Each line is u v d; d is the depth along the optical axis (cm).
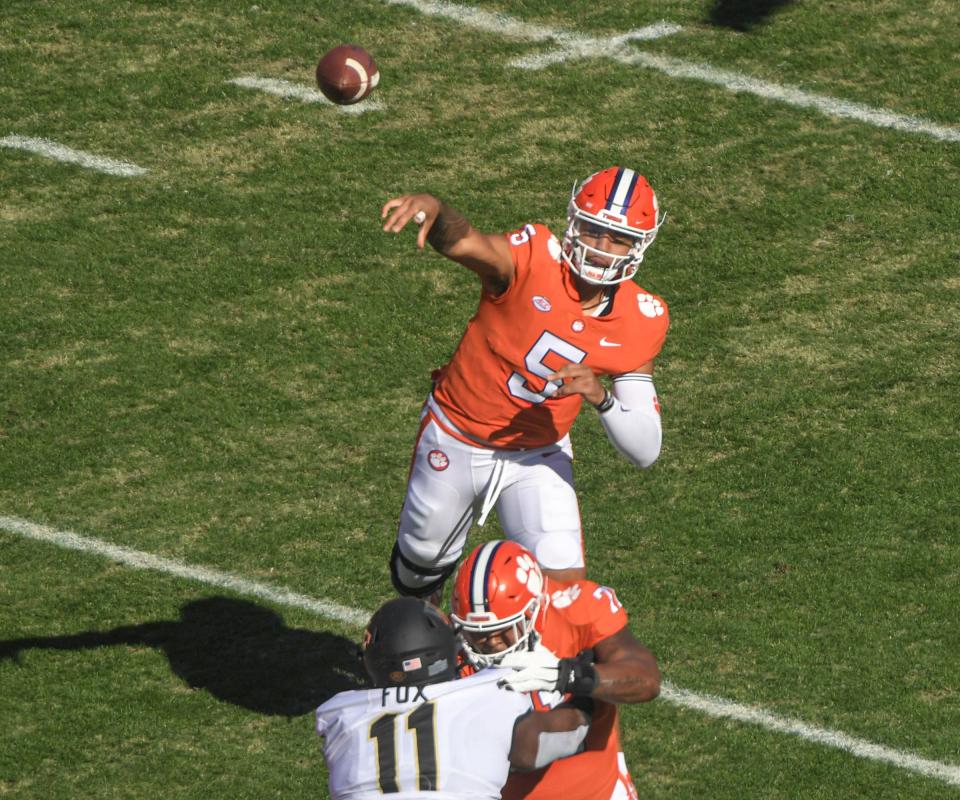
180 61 4434
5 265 3469
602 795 1698
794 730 2145
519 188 3784
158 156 3966
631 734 2141
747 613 2395
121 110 4188
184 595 2461
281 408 2977
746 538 2584
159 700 2228
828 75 4253
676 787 2044
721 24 4544
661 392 3012
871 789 2036
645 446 2056
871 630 2348
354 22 4638
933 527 2595
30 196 3772
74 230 3625
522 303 2058
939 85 4181
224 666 2303
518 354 2075
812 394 2986
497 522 2698
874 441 2838
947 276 3375
